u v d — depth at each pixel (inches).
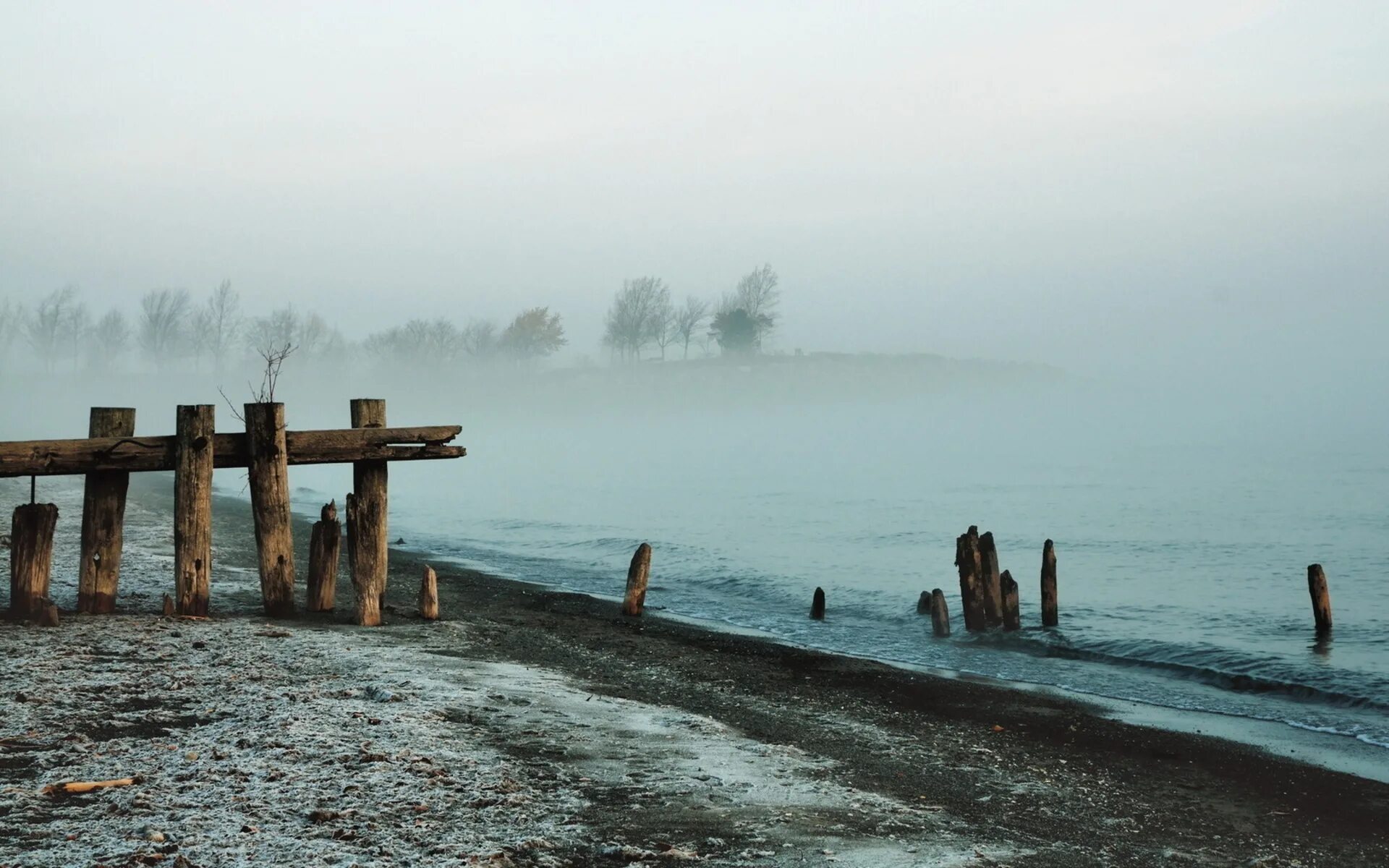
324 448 661.3
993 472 4047.7
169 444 629.0
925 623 927.0
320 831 286.0
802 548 1601.9
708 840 306.3
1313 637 888.3
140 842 270.2
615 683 577.3
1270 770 481.7
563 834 300.7
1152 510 2458.2
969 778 429.7
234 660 516.1
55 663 486.3
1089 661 764.6
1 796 304.8
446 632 676.1
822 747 462.3
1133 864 331.3
